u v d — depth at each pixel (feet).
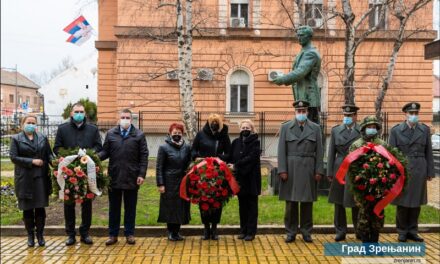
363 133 20.93
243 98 72.33
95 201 31.50
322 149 22.57
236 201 30.94
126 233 22.61
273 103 71.41
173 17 59.31
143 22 66.33
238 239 23.36
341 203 22.67
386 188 19.17
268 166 39.55
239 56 70.49
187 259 19.88
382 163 19.12
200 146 23.07
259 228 24.45
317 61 26.22
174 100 69.10
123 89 69.21
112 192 22.39
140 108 69.87
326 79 68.74
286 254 20.58
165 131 69.77
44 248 21.84
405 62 70.69
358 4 56.90
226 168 21.94
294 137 22.45
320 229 24.56
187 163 23.02
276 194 33.50
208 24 68.59
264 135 70.95
